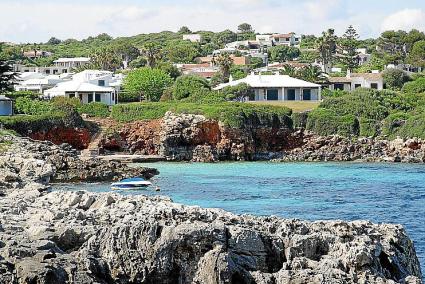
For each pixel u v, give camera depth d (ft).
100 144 486.79
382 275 134.00
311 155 488.85
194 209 150.20
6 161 308.81
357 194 313.94
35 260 125.49
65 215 154.20
